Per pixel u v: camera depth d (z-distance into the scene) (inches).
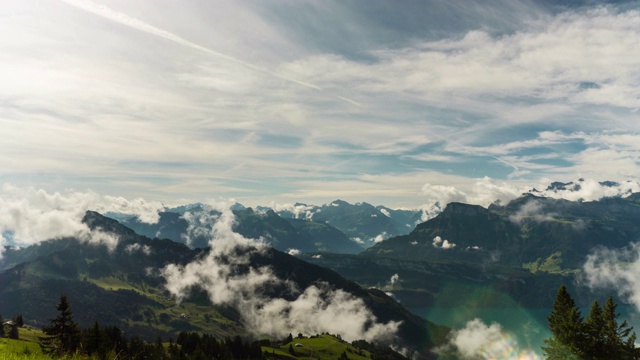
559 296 2586.1
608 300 2477.9
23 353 856.9
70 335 2881.4
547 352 2559.1
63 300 3223.4
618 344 2391.7
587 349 2391.7
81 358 943.7
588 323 2474.2
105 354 1034.1
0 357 795.4
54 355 906.7
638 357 2368.4
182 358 5580.7
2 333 5654.5
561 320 2551.7
